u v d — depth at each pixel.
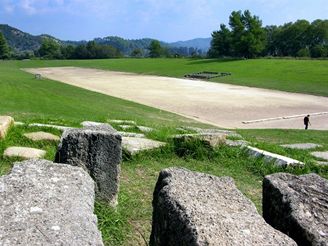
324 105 36.66
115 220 4.76
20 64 104.56
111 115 21.17
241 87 52.53
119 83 54.34
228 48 117.06
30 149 7.83
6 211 2.82
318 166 8.48
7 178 3.36
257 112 31.39
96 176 5.17
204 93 43.75
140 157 8.02
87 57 147.25
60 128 9.45
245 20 108.38
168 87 49.81
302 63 80.25
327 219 3.10
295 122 27.66
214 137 8.76
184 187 3.24
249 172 8.00
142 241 4.53
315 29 121.44
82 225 2.79
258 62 88.31
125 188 6.28
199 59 110.06
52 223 2.73
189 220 2.66
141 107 30.20
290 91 48.25
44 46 150.12
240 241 2.47
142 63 103.38
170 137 9.09
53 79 57.84
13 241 2.47
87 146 5.15
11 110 18.91
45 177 3.46
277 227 3.39
